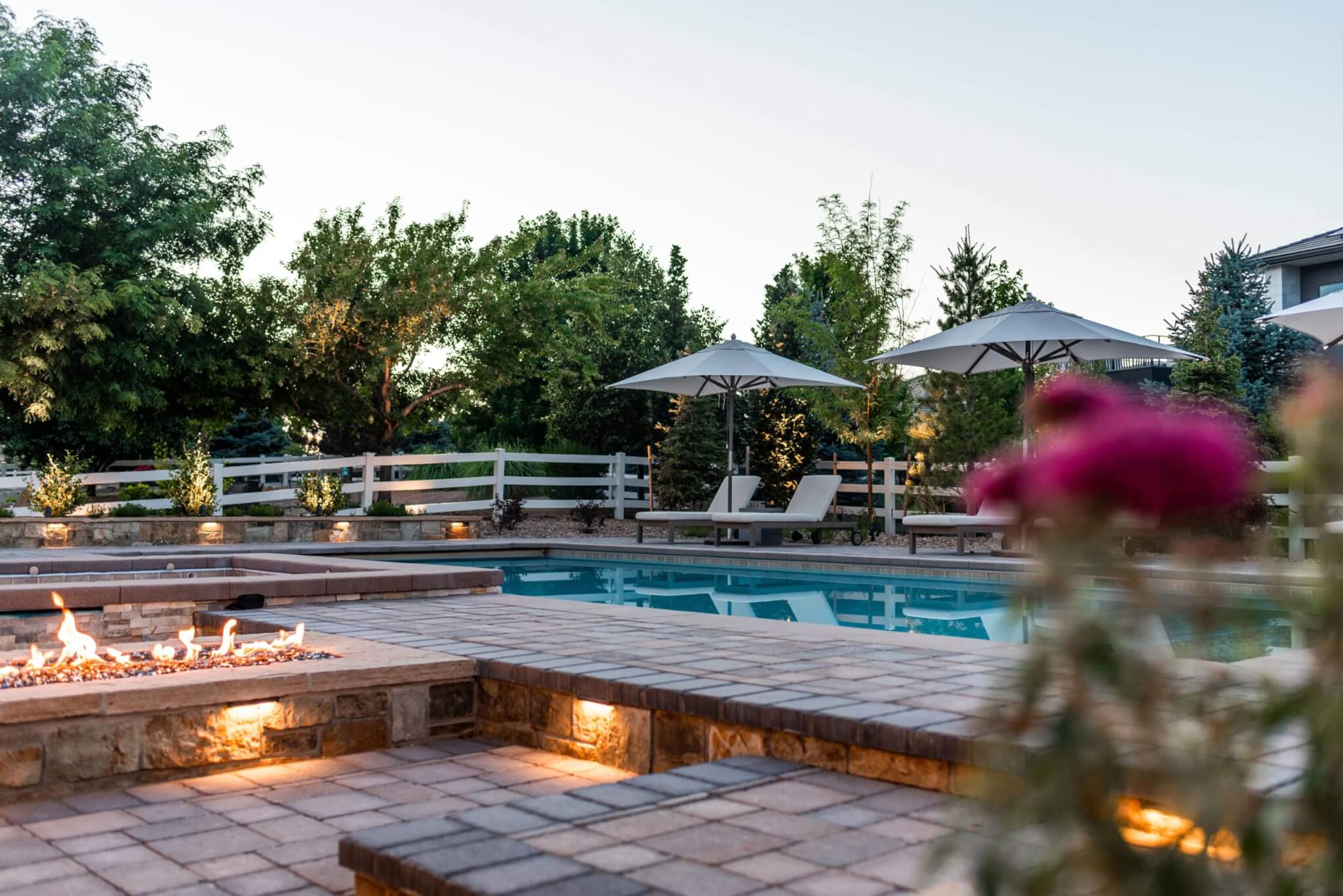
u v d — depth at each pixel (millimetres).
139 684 3863
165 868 2957
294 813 3490
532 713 4504
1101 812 1047
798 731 3492
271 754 4137
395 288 17672
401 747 4480
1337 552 1024
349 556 14000
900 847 2561
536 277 18906
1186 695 1078
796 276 28219
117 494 17312
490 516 17734
